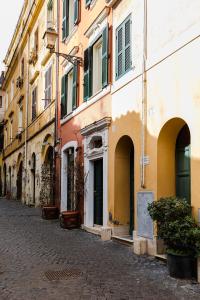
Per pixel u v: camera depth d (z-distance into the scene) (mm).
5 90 35594
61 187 15570
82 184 12977
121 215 10578
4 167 34969
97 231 11500
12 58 28938
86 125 12961
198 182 6918
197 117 7090
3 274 6930
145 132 8977
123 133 10141
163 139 8477
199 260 6395
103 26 11789
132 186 10586
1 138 36906
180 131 8469
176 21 8016
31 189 22531
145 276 6766
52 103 17516
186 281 6430
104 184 11180
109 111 11125
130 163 10766
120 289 6039
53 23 17938
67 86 15617
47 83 18656
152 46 8906
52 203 16797
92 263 7781
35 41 21500
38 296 5691
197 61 7195
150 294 5789
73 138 14320
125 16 10383
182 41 7672
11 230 12492
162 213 6941
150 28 9016
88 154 12602
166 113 8156
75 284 6312
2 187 35250
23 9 25031
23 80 25422
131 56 9953
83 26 13742
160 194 8375
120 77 10477
